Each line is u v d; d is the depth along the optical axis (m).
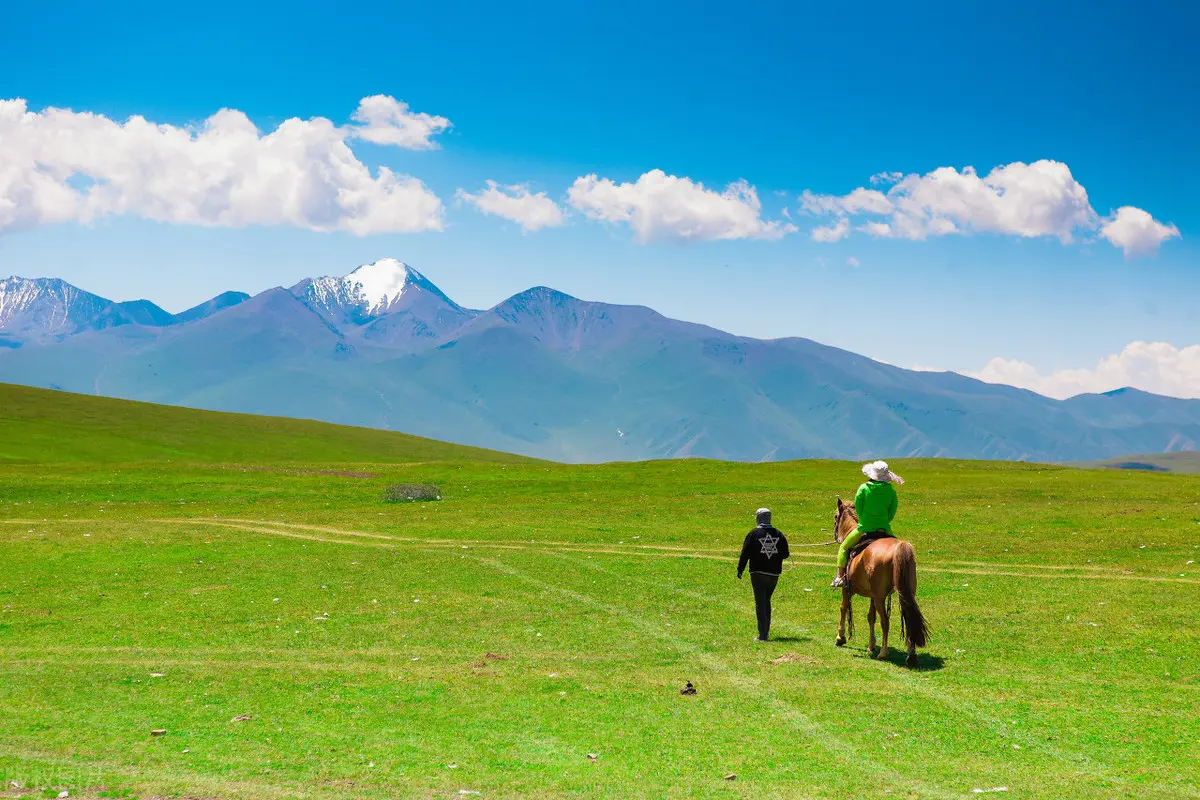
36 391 128.75
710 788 10.27
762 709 13.51
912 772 10.74
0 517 45.19
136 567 29.64
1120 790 10.04
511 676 15.75
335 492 59.25
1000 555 30.36
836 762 11.13
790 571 28.22
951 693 14.25
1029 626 19.22
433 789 10.30
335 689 14.91
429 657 17.36
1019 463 90.69
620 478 69.62
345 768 11.02
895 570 16.25
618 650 17.84
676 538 37.22
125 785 10.45
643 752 11.59
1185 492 54.16
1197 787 10.09
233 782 10.55
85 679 15.70
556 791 10.22
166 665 16.73
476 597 24.00
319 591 25.06
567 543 35.88
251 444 111.81
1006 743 11.77
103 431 106.19
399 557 31.81
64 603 23.33
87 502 52.50
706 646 18.19
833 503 50.78
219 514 47.84
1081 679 14.93
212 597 24.17
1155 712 12.95
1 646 18.45
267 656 17.48
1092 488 57.59
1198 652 16.41
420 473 73.94
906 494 54.91
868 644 18.25
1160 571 26.14
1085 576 25.69
